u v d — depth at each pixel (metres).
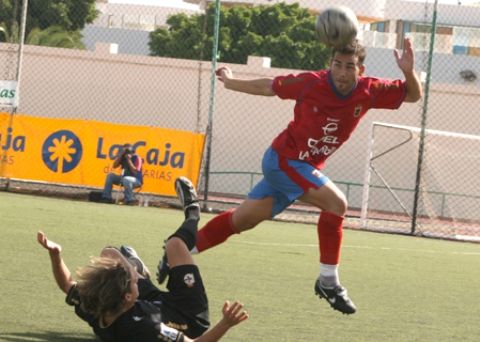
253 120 40.66
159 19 83.69
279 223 24.28
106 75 41.16
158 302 8.70
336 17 9.13
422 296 13.59
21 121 26.64
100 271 7.81
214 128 40.69
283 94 9.45
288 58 55.62
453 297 13.73
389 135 39.28
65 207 22.75
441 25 70.94
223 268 14.61
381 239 22.62
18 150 26.56
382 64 58.47
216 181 40.75
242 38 56.72
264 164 9.77
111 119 41.28
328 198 9.59
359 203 39.75
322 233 9.77
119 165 25.88
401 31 73.00
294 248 18.17
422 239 24.05
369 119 39.44
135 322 7.92
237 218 10.21
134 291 7.89
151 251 15.86
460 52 69.12
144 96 41.03
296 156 9.59
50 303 10.59
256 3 75.94
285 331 10.24
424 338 10.49
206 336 7.54
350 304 9.88
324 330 10.47
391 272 16.08
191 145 26.44
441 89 38.00
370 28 76.50
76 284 8.12
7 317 9.78
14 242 15.19
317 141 9.52
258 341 9.64
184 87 40.81
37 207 21.97
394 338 10.37
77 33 56.22
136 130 26.58
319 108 9.38
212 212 25.88
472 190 36.50
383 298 13.15
